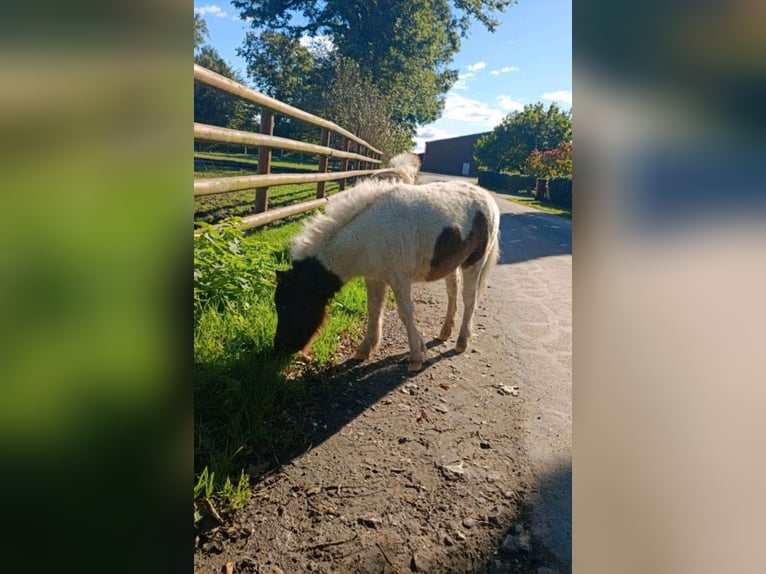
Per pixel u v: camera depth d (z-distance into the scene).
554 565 1.69
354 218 3.10
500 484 2.12
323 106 16.03
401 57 24.09
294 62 23.83
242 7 24.86
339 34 24.19
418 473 2.18
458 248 3.38
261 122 5.33
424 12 23.69
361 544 1.76
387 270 3.15
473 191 3.61
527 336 4.08
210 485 1.90
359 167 13.77
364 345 3.36
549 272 6.49
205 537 1.75
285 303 3.01
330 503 1.96
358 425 2.56
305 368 3.13
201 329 2.84
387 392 2.94
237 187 4.47
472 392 3.01
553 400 2.95
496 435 2.52
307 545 1.74
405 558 1.70
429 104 27.20
